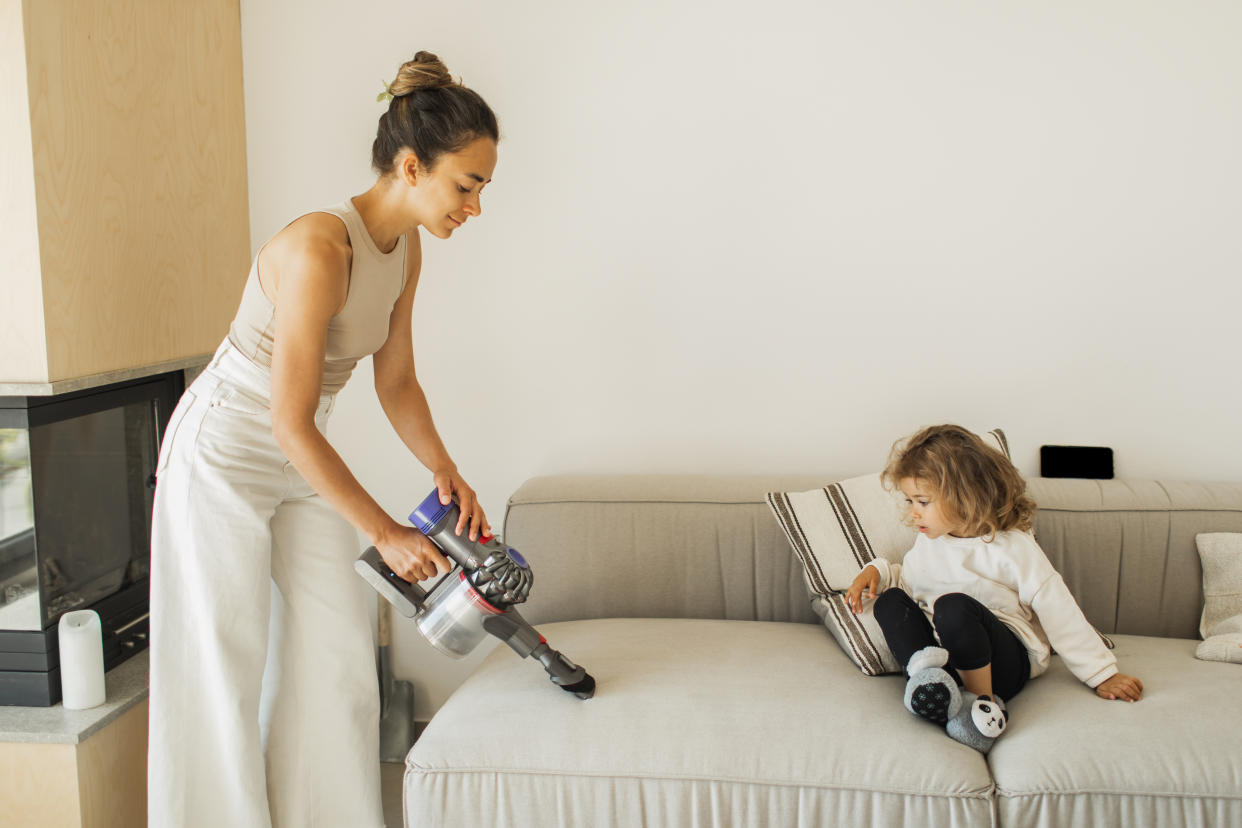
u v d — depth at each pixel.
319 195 2.53
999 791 1.61
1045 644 1.90
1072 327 2.39
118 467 2.23
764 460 2.51
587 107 2.43
